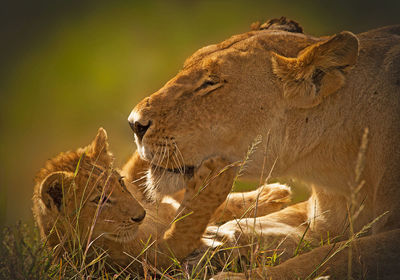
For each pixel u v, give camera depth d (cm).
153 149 773
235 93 772
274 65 763
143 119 771
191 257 794
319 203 830
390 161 726
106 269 818
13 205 1497
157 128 769
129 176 943
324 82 748
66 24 2872
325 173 780
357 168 611
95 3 2995
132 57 2536
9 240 855
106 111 2202
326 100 760
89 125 2123
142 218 837
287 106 769
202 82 778
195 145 771
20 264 772
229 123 771
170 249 780
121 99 2264
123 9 2944
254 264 709
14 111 2242
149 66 2452
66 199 823
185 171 787
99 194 834
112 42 2689
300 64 751
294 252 800
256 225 831
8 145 1948
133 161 948
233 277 674
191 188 783
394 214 710
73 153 906
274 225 845
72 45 2692
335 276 648
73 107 2253
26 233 902
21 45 2753
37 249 808
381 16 2581
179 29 2750
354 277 645
